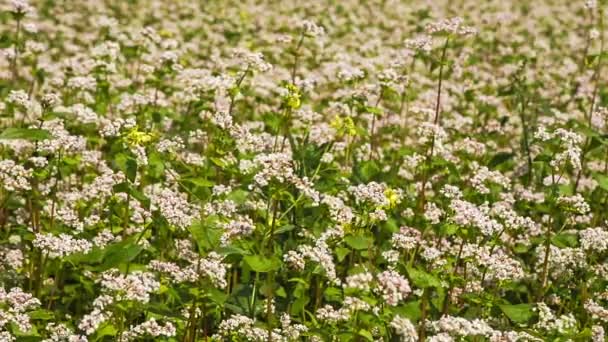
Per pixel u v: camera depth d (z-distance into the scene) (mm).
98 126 1938
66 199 1671
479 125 2201
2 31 2920
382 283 1378
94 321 1388
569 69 2729
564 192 1732
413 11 4168
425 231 1691
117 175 1613
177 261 1623
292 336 1449
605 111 1862
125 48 2398
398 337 1488
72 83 1955
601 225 1829
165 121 1954
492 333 1408
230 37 2971
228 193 1607
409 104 2270
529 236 1742
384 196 1539
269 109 2105
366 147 1928
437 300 1546
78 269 1576
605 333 1559
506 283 1545
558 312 1615
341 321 1440
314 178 1711
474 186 1711
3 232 1707
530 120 2170
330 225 1600
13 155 1812
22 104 1765
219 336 1471
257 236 1529
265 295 1558
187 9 3789
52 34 2902
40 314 1464
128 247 1420
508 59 2203
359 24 3795
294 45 2947
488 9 4402
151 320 1423
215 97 1897
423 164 1810
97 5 3693
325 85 2453
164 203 1491
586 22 3973
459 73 2332
